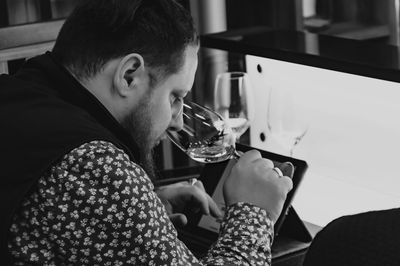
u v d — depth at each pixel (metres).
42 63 1.49
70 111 1.41
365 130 2.15
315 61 2.17
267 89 2.39
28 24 2.60
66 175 1.35
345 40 2.36
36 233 1.36
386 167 2.12
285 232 1.99
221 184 2.09
